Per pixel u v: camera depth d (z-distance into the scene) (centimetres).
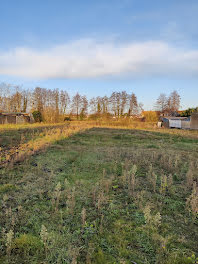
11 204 328
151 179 434
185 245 241
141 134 1462
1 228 260
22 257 216
